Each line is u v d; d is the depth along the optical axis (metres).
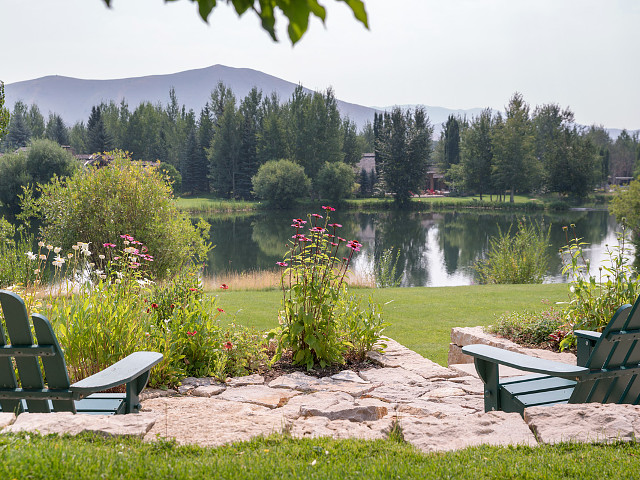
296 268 5.76
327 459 2.63
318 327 5.56
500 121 76.81
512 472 2.43
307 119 80.69
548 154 77.88
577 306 6.32
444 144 108.12
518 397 3.41
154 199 16.34
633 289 6.08
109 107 106.06
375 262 27.36
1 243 14.82
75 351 4.67
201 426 3.12
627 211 31.42
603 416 3.03
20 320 2.74
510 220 55.00
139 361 3.23
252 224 51.56
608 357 3.15
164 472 2.33
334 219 57.44
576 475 2.41
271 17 1.37
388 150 75.12
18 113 107.12
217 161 82.88
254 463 2.50
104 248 15.81
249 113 85.44
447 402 4.34
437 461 2.60
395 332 8.70
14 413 2.89
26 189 16.95
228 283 16.39
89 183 16.05
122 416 3.03
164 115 104.19
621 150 135.25
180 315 5.55
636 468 2.45
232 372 5.37
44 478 2.18
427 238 40.03
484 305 10.77
